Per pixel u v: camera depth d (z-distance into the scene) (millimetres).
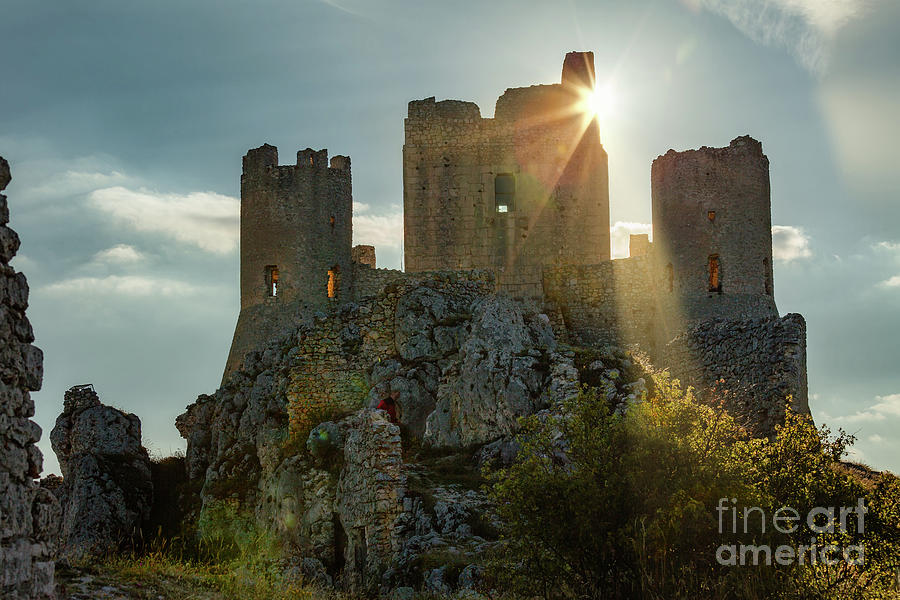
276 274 65750
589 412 20203
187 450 45281
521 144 55969
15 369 11984
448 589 22453
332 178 66812
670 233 58188
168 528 41312
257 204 66250
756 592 17812
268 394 43688
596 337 52156
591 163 55906
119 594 15594
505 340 36875
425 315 40344
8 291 11992
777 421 28547
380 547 26609
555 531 18797
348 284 66500
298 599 18312
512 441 32219
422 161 56031
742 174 57812
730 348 31750
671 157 58469
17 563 11672
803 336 30391
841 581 19062
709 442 19625
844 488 20406
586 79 56531
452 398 35375
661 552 18078
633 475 18781
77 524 40594
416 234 55594
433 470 31922
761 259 58000
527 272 54469
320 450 35375
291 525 34000
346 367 39969
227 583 17875
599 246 55406
